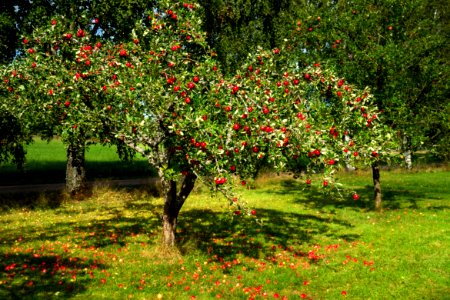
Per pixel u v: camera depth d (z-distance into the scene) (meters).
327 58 16.91
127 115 9.09
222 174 8.62
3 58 17.97
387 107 15.62
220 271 10.26
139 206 19.36
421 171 33.81
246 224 15.59
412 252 11.78
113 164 37.44
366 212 17.88
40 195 19.75
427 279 9.75
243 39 18.80
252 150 9.30
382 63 15.76
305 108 10.20
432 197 21.44
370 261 11.07
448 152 17.33
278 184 27.95
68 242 12.47
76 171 20.97
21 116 11.62
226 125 9.00
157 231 14.17
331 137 9.70
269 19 20.38
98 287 8.83
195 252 11.72
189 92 9.51
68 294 8.39
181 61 10.71
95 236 13.30
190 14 10.44
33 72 10.63
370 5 17.16
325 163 9.14
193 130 8.73
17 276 9.26
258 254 11.80
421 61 16.75
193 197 22.17
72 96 9.83
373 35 17.61
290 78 10.81
